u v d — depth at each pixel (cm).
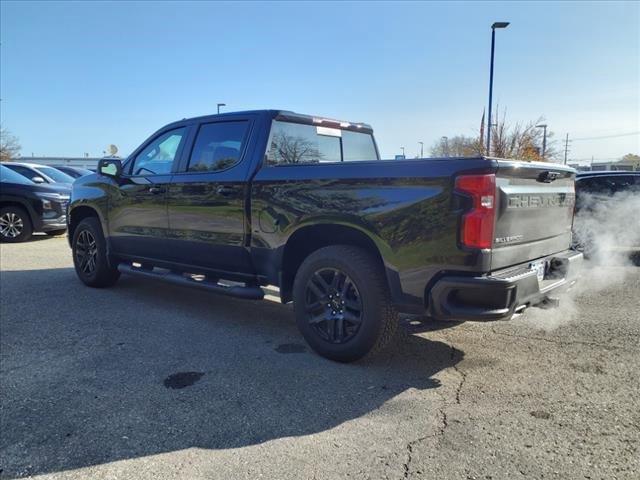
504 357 392
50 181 1278
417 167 328
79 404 316
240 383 347
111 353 407
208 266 485
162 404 316
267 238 418
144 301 574
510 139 2253
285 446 267
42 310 534
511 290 313
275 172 411
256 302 575
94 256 623
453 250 314
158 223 520
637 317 492
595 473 239
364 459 254
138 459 256
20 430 285
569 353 398
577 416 295
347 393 330
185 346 424
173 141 518
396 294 342
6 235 1095
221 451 263
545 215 375
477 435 275
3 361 389
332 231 392
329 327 383
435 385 342
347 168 363
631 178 762
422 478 237
